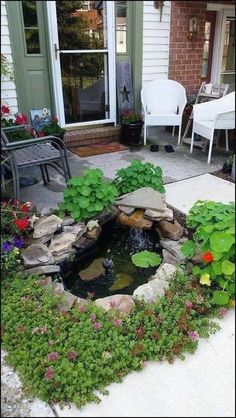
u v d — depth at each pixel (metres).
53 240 2.45
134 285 2.34
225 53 6.20
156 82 4.70
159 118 4.50
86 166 3.96
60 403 1.48
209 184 3.54
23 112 4.13
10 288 1.97
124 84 4.68
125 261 2.61
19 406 1.47
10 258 2.08
